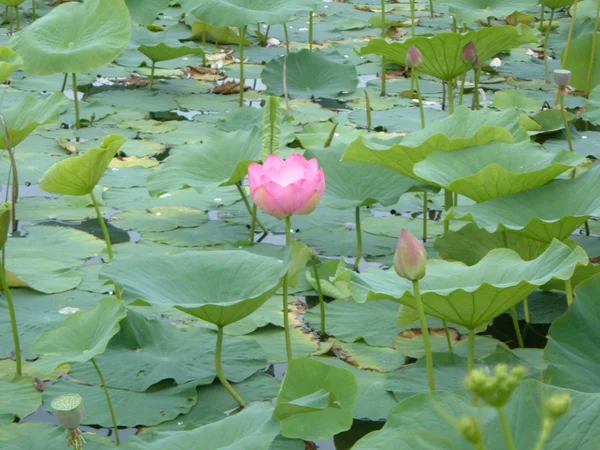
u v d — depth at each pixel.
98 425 6.22
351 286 6.18
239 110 8.30
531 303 6.80
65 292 6.82
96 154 6.70
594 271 6.54
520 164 6.79
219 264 6.39
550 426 4.56
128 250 7.06
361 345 6.59
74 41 8.18
